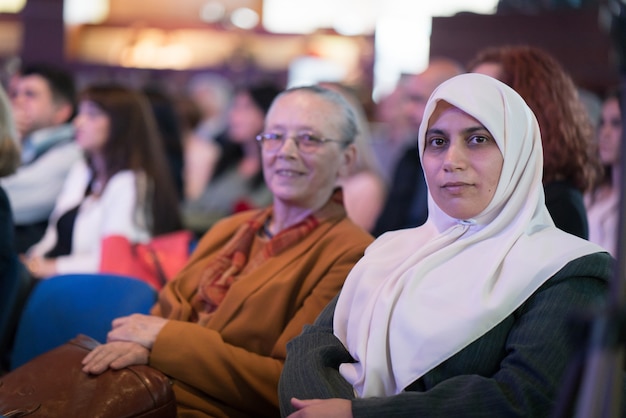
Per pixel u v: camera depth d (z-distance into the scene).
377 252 2.31
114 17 8.10
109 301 3.14
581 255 1.97
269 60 7.77
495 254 2.02
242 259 2.86
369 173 4.67
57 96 4.97
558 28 6.29
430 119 2.14
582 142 2.69
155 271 3.71
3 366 3.52
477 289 1.99
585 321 1.23
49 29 7.84
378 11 7.56
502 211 2.06
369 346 2.09
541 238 2.03
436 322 1.99
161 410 2.33
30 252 4.32
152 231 4.16
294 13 7.94
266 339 2.62
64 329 3.15
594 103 4.80
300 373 2.13
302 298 2.64
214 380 2.54
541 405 1.83
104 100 4.19
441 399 1.88
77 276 3.23
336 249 2.68
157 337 2.57
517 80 2.73
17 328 3.36
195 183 6.46
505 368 1.89
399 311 2.06
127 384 2.35
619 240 1.22
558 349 1.87
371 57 7.48
